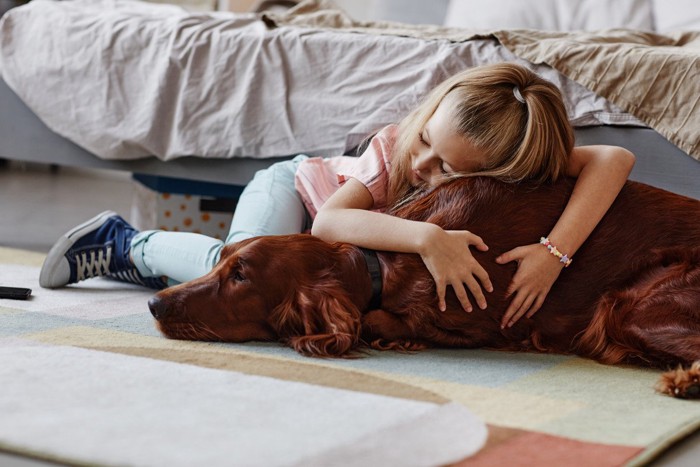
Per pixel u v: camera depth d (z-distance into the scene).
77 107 2.79
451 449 1.12
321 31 2.60
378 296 1.69
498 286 1.68
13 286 2.18
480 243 1.68
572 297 1.71
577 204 1.73
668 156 2.16
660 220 1.73
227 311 1.66
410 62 2.45
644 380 1.55
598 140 2.22
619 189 1.78
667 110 2.14
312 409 1.26
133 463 1.03
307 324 1.62
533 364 1.62
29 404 1.23
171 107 2.69
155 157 2.74
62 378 1.36
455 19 4.09
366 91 2.48
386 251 1.71
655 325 1.61
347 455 1.07
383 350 1.67
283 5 3.96
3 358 1.46
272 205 2.11
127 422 1.17
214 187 2.85
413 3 4.34
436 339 1.69
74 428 1.14
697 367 1.45
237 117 2.60
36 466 1.05
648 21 3.77
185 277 2.04
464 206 1.73
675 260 1.67
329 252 1.68
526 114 1.77
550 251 1.68
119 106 2.74
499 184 1.76
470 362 1.62
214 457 1.05
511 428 1.23
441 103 1.81
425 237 1.65
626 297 1.67
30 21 2.89
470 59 2.38
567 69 2.23
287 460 1.04
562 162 1.79
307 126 2.54
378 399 1.32
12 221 3.54
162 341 1.66
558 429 1.24
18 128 2.92
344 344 1.59
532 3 3.95
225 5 4.44
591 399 1.41
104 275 2.24
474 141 1.74
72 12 2.87
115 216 2.25
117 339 1.66
